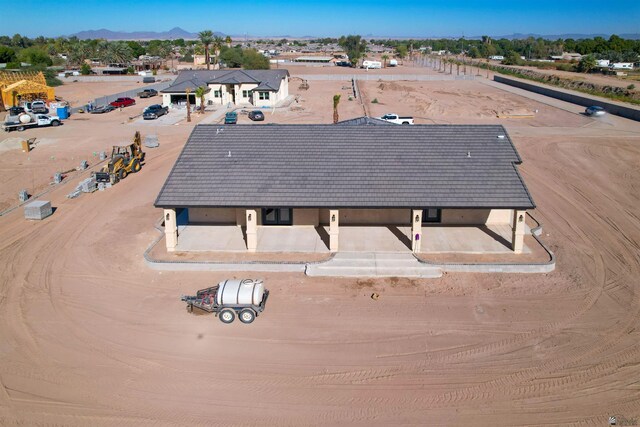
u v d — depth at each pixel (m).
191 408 16.75
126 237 30.50
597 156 48.25
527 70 145.12
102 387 17.73
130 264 26.95
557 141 54.06
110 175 40.62
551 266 25.78
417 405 16.72
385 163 28.95
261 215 30.72
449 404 16.75
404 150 29.80
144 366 18.83
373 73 135.88
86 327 21.30
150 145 52.47
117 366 18.84
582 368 18.44
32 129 61.50
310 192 27.25
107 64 141.88
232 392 17.45
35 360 19.14
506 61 174.25
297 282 24.94
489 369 18.45
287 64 171.88
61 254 28.25
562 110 74.81
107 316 22.12
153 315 22.19
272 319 21.80
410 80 119.06
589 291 23.92
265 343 20.14
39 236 30.73
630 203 36.19
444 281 24.91
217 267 26.14
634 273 25.72
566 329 20.86
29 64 124.00
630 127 61.59
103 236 30.67
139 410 16.67
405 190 27.19
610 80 117.69
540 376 18.05
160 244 28.80
